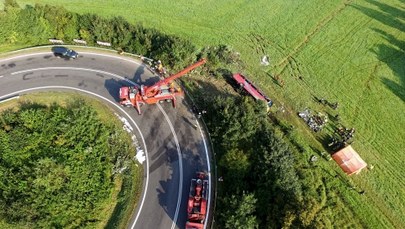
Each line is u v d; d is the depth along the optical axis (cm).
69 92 5581
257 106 5188
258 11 7281
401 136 5466
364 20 7262
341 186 4894
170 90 5394
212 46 6444
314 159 5119
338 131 5456
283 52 6506
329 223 4469
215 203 4531
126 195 4569
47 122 4912
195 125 5303
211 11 7200
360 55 6562
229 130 4841
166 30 6725
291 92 5891
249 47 6544
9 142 4706
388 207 4741
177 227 4378
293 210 4147
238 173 4575
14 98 5431
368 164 5134
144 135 5169
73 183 4453
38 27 6053
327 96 5888
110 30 6066
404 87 6103
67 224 4253
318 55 6506
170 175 4803
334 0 7688
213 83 5881
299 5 7506
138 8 7162
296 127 5472
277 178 4416
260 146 4703
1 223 4072
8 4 6122
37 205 4206
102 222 4428
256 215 4303
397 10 7531
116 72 5894
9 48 6116
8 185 4306
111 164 4791
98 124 5075
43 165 4394
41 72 5841
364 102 5850
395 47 6756
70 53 5962
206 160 4944
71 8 7088
